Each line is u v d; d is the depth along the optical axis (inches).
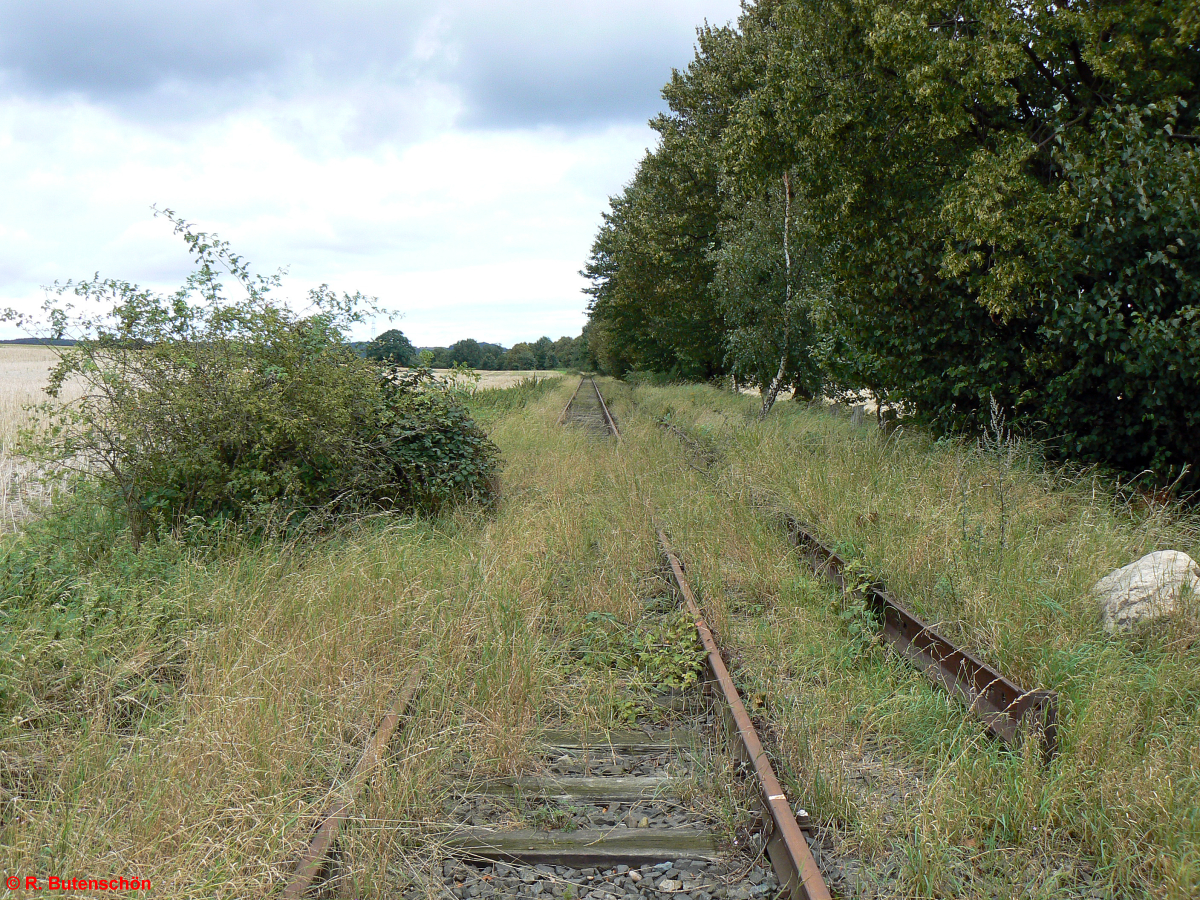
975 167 423.2
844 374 585.0
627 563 300.5
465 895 125.0
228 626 213.3
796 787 146.5
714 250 921.5
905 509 311.4
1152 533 279.7
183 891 116.6
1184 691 177.5
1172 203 339.0
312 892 120.7
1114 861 126.3
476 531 343.9
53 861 122.6
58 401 312.3
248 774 142.9
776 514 354.9
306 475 341.7
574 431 749.3
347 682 188.5
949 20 466.6
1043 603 217.3
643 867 131.5
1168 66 420.8
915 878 122.8
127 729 176.7
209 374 309.1
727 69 1071.6
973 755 158.4
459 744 165.6
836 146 510.3
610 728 182.7
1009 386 437.4
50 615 219.6
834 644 215.6
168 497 307.4
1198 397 348.2
